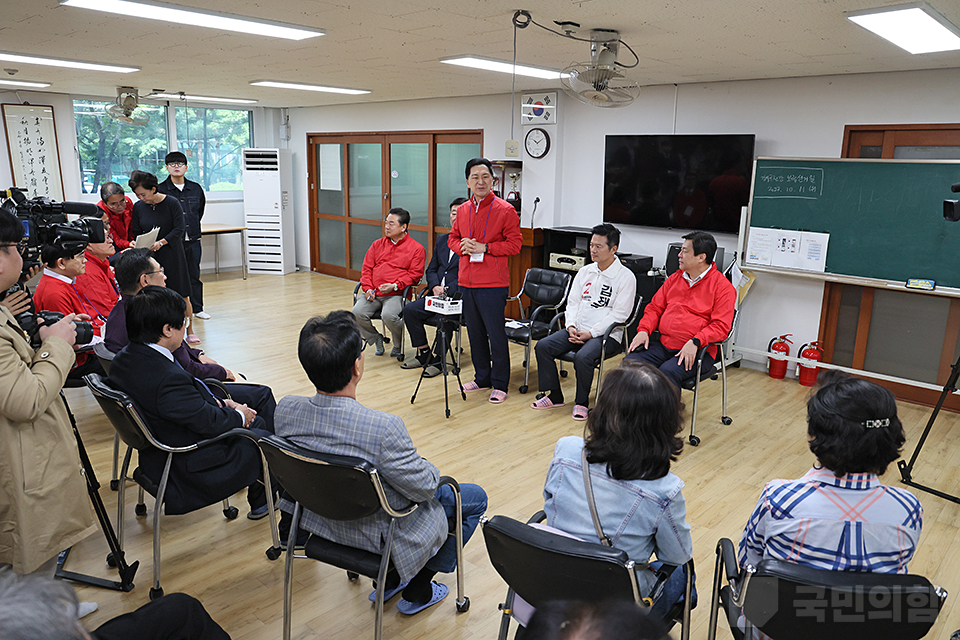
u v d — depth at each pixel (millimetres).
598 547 1429
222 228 8438
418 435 3805
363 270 5355
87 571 2455
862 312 4746
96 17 3240
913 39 3219
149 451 2352
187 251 6355
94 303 3738
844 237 4570
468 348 5672
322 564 2557
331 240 9000
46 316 2148
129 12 3115
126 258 3072
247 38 3768
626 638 500
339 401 1856
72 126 7617
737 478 3332
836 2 2604
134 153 8203
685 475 3359
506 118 6641
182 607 1315
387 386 4672
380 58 4438
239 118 9023
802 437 3881
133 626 1231
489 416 4129
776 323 5148
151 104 8180
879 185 4379
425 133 7484
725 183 5113
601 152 5988
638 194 5660
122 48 4180
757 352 5062
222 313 6695
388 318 5199
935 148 4320
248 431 2156
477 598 2363
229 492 2414
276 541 2564
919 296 4512
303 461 1741
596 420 1614
